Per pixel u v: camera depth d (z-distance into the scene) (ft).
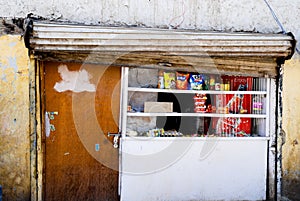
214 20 18.54
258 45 17.71
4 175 16.51
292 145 19.36
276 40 17.85
